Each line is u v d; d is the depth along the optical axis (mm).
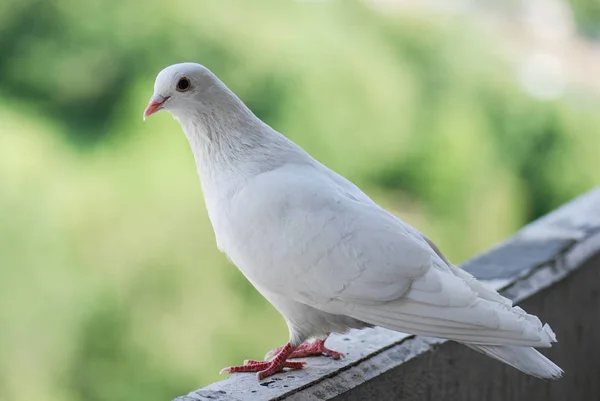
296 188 4184
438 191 11305
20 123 9883
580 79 12984
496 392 5160
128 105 10195
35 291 8953
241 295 9203
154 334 9031
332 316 4258
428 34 12258
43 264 8969
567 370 5738
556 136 12039
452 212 11281
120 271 9039
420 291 4031
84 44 10594
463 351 4859
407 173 11156
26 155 9430
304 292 4125
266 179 4270
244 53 10766
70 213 9141
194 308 9086
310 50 10992
